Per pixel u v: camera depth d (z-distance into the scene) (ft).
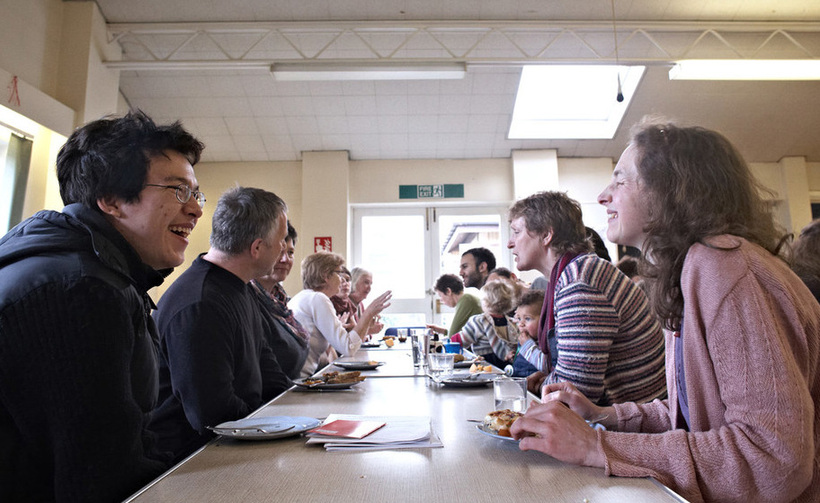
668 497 2.24
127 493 2.93
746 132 20.79
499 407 3.86
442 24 16.87
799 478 2.27
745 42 18.07
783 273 2.67
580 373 4.49
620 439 2.65
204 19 16.75
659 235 3.02
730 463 2.35
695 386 2.71
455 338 10.78
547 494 2.29
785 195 21.66
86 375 2.85
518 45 18.17
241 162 22.13
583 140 21.54
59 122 14.44
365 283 15.64
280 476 2.56
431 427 3.59
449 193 22.33
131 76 18.45
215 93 19.26
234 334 4.91
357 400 4.71
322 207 21.57
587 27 17.04
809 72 15.31
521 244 5.81
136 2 16.10
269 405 4.48
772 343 2.41
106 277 3.10
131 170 3.63
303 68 16.24
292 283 21.36
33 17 14.51
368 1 16.21
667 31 17.56
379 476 2.55
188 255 21.42
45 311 2.83
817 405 2.56
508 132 21.04
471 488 2.38
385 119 20.48
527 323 7.95
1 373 2.77
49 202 14.71
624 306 4.66
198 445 4.71
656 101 19.60
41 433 2.86
